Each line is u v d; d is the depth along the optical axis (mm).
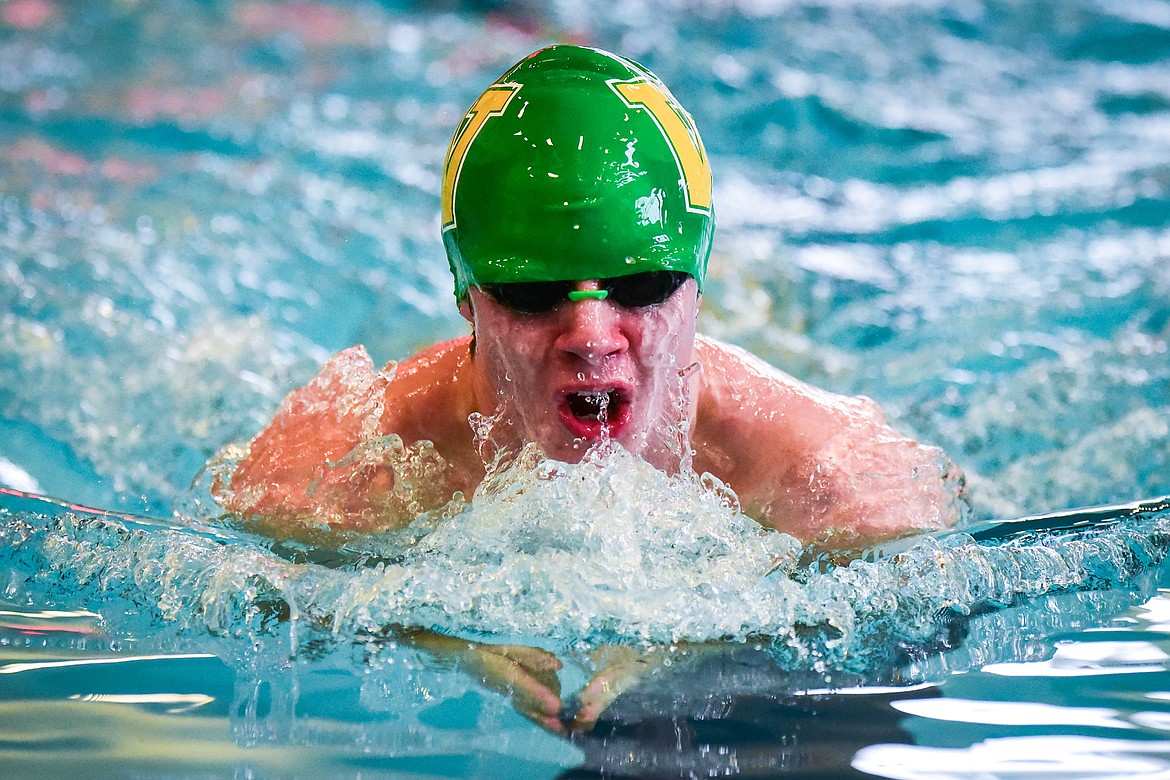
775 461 7551
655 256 6195
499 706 5359
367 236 14391
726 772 4754
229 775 4754
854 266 13906
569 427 6375
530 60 6898
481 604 6285
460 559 6633
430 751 4957
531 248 6152
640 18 24797
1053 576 6668
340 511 7430
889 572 6598
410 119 19375
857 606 6348
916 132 18844
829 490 7441
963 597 6461
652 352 6344
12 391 9836
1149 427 9227
